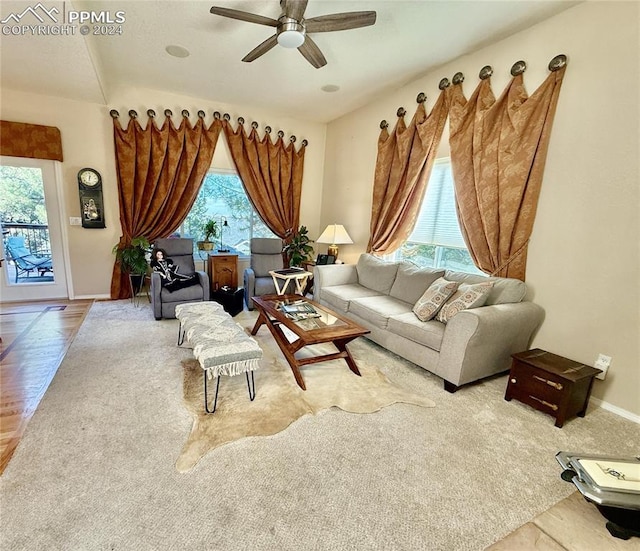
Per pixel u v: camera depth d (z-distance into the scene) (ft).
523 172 8.95
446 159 11.73
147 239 14.58
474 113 10.28
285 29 7.37
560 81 8.25
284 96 14.65
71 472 5.13
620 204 7.35
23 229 13.64
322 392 7.89
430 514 4.74
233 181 17.24
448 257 12.15
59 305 13.70
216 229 17.11
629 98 7.12
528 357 7.75
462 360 7.83
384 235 13.79
